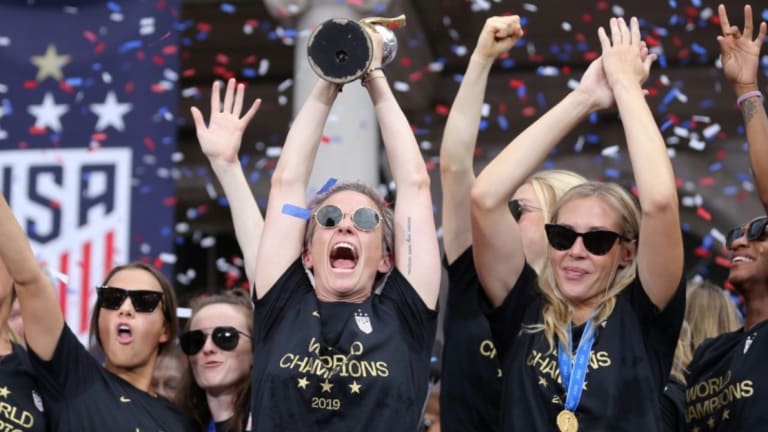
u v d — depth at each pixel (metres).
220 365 10.19
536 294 8.70
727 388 9.05
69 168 15.71
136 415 9.34
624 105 8.52
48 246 15.53
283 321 8.60
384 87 9.10
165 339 10.03
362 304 8.60
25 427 9.00
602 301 8.48
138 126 15.73
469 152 9.06
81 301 15.37
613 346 8.30
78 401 9.13
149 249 15.44
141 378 9.82
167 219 15.48
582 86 8.73
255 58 23.78
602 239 8.48
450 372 9.09
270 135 24.91
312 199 9.09
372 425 8.20
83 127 15.77
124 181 15.59
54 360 9.06
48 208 15.62
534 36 22.53
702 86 22.80
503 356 8.68
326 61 8.58
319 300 8.66
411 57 20.94
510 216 8.61
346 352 8.36
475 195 8.52
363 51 8.55
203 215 25.81
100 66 15.88
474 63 9.08
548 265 8.72
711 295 10.85
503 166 8.55
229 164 9.72
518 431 8.27
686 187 23.08
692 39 22.28
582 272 8.52
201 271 25.77
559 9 21.53
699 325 10.74
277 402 8.27
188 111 25.00
